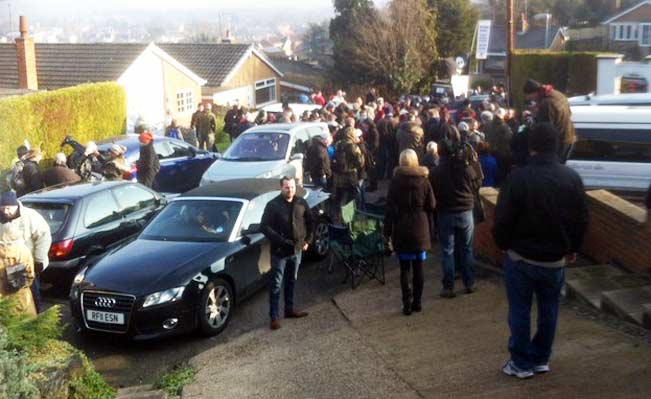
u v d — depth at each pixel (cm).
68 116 2234
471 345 738
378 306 914
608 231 916
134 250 968
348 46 5400
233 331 925
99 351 889
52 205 1118
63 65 3231
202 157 1884
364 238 1012
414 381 663
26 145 1614
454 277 945
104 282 891
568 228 575
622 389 588
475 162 893
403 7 5288
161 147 1786
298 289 1049
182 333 884
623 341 687
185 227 1012
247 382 718
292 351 793
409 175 826
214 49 4688
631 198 1186
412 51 5241
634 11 7519
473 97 3225
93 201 1142
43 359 636
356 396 649
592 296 808
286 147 1628
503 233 588
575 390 594
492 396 602
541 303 607
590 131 1206
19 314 655
